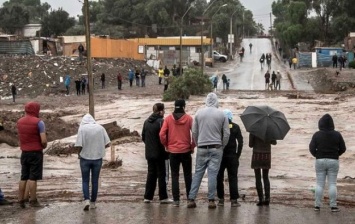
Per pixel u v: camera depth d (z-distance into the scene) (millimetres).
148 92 75188
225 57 127125
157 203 16922
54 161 28938
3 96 72562
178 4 169750
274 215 14922
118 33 160125
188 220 14227
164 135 15844
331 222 14133
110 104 61000
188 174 16141
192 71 69562
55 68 82688
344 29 129125
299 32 132125
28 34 160625
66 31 159125
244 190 20219
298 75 93188
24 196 16469
